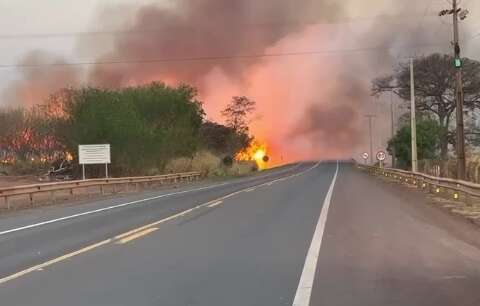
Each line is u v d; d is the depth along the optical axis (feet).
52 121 168.45
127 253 39.55
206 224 56.18
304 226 53.88
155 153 167.02
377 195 97.09
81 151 126.41
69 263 36.06
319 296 26.89
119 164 155.02
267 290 28.14
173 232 50.42
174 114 197.26
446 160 168.76
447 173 143.23
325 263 35.24
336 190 111.55
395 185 132.36
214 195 99.91
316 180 159.53
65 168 162.20
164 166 179.01
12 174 167.84
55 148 170.30
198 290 28.25
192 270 33.30
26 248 43.04
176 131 189.67
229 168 243.40
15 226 59.11
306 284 29.43
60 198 101.86
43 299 26.84
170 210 71.92
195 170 204.44
